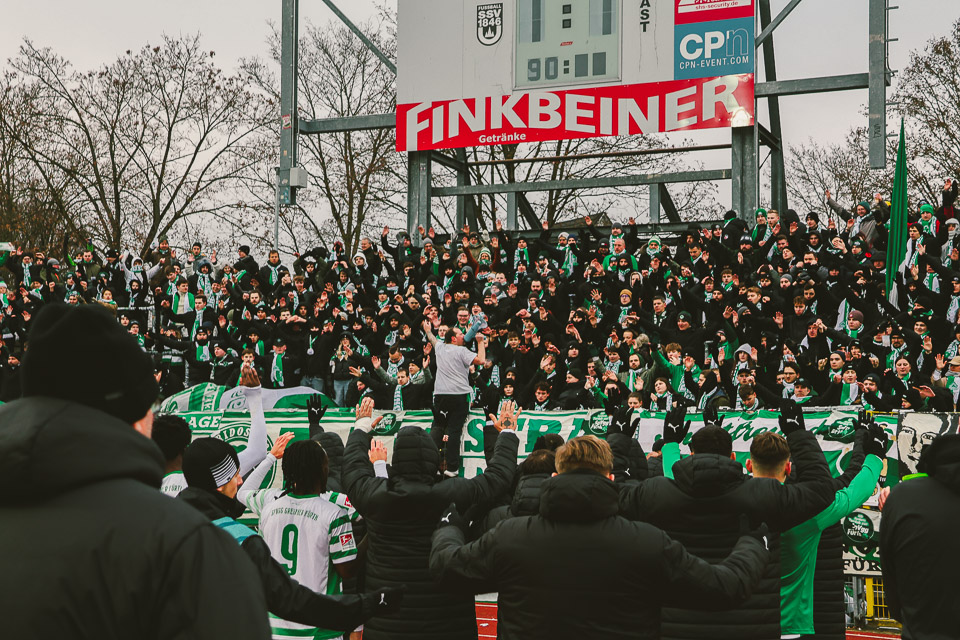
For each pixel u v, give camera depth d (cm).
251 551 335
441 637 490
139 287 2045
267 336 1730
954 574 340
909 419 844
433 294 1806
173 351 1886
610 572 338
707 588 338
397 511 482
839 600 539
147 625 158
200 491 355
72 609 155
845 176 3306
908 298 1541
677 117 1972
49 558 157
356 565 477
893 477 849
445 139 2134
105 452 166
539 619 342
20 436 162
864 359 1275
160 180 3438
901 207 1582
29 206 3434
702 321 1762
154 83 3422
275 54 3344
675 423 509
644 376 1378
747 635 420
